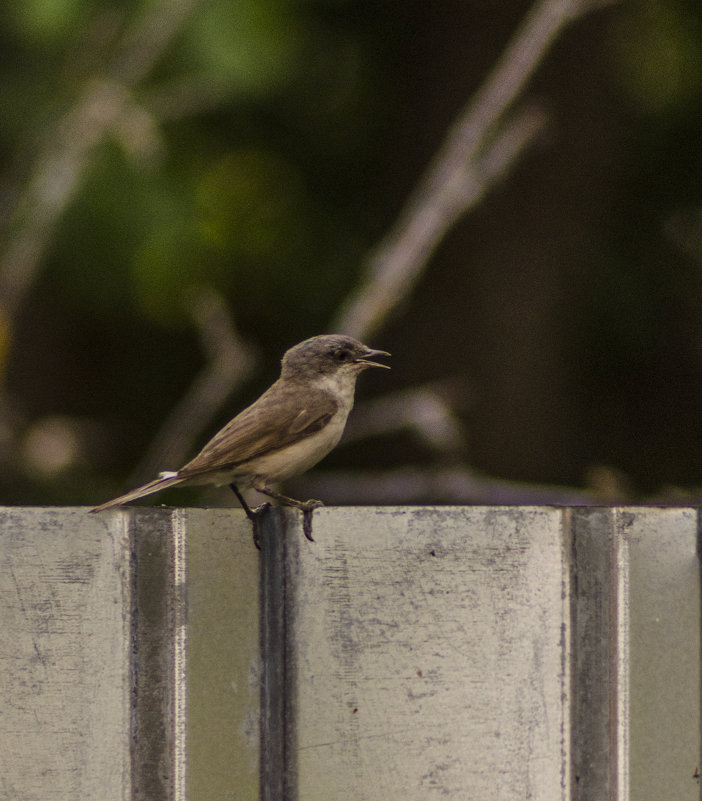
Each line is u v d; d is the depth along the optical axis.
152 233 13.59
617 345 17.86
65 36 13.10
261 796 5.77
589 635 5.96
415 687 5.86
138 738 5.74
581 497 11.46
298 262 16.27
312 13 15.25
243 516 5.90
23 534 5.79
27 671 5.74
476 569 5.93
